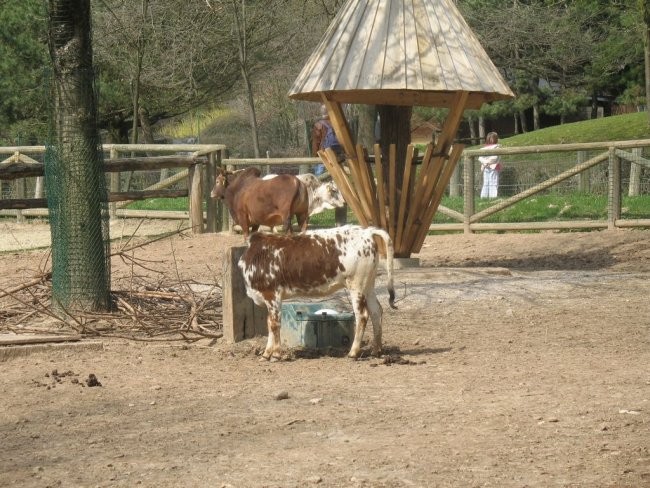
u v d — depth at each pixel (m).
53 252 11.67
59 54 11.51
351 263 9.14
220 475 5.98
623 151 18.14
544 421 7.05
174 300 12.32
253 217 15.09
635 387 8.06
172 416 7.40
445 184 14.41
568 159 21.09
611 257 16.12
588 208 19.08
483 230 19.05
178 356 9.70
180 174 20.81
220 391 8.22
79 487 5.83
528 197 18.84
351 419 7.21
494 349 9.81
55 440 6.85
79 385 8.51
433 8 14.20
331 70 13.97
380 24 14.02
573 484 5.73
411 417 7.23
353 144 14.45
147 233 20.16
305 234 9.30
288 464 6.16
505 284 13.34
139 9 29.11
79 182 11.52
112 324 11.25
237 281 10.33
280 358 9.40
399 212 14.38
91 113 11.60
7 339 9.88
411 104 14.35
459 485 5.73
